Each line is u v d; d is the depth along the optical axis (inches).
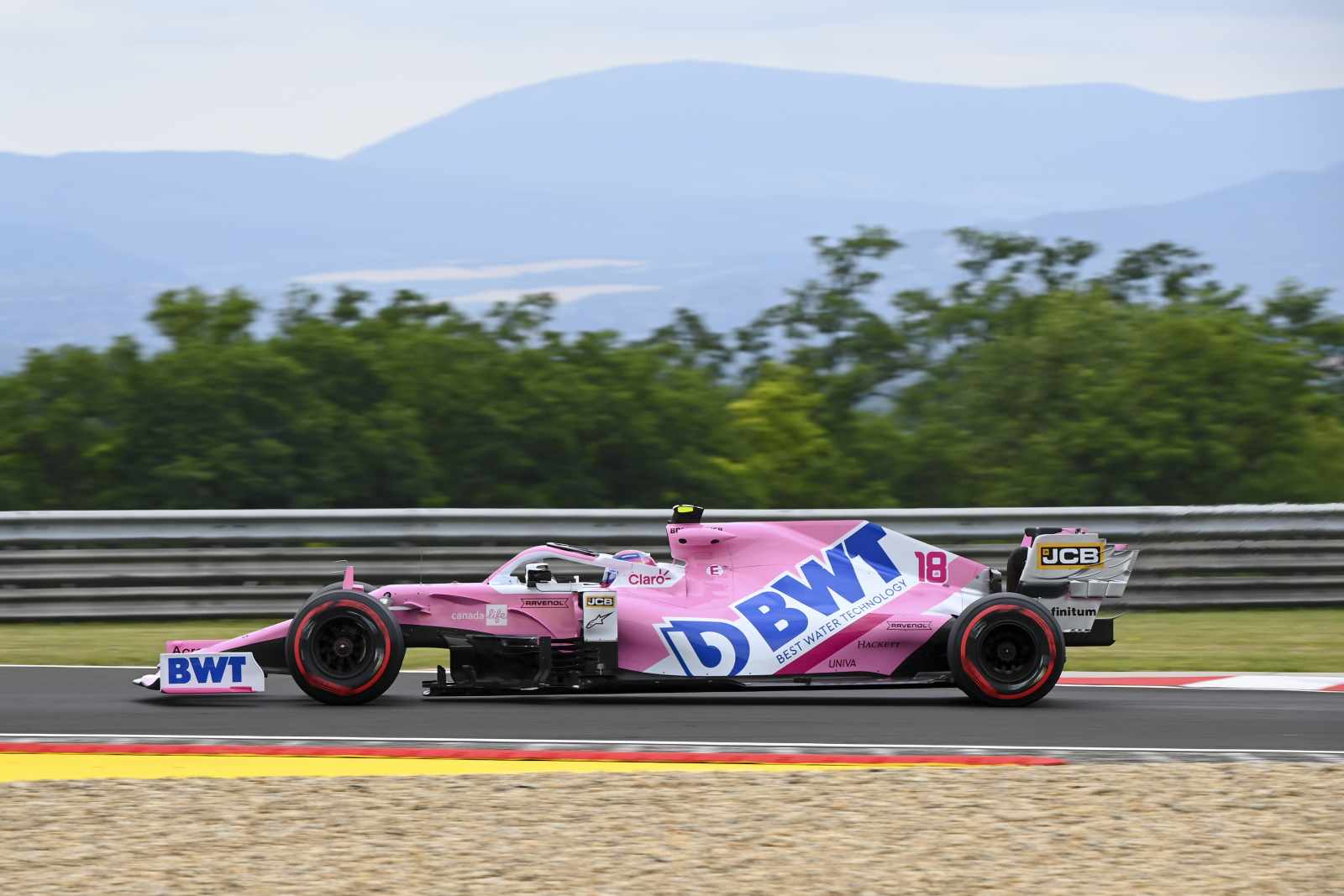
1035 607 1298.0
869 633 1301.7
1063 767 1037.2
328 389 3344.0
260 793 957.2
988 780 994.1
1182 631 1920.5
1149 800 938.7
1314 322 4362.7
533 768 1040.2
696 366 4495.6
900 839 853.8
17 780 998.4
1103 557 1358.3
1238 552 2143.2
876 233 4822.8
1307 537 2158.0
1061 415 3777.1
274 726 1191.6
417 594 1318.9
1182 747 1123.9
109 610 1969.7
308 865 802.8
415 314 3794.3
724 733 1174.3
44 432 3181.6
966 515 2118.6
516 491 3287.4
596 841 849.5
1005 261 4849.9
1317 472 3496.6
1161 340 3656.5
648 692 1305.4
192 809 917.2
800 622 1302.9
